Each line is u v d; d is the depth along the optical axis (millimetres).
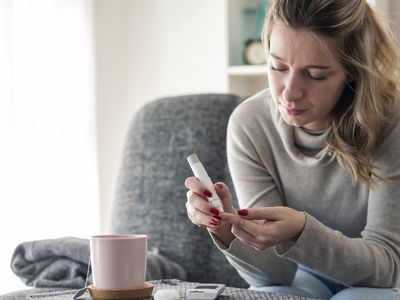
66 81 2871
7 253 2570
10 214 2590
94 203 2977
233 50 2955
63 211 2832
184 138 2008
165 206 1986
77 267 1672
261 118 1621
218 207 1304
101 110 3160
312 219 1331
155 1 3203
